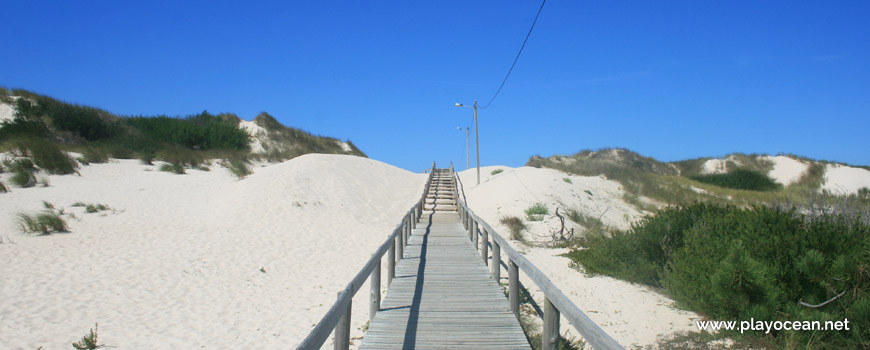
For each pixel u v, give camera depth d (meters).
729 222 8.60
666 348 6.33
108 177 19.89
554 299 4.30
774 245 7.23
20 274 9.13
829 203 12.31
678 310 7.97
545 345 4.68
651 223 10.59
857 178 34.66
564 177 26.55
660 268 9.61
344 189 22.66
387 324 6.20
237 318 7.89
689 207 10.87
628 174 30.03
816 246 7.18
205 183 20.53
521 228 17.42
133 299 8.41
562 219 16.22
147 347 6.55
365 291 9.70
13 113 25.31
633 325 7.30
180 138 29.83
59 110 26.45
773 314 6.43
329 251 13.15
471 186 29.33
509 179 26.25
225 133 32.44
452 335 5.78
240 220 15.71
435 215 20.48
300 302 8.91
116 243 11.90
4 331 6.70
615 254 10.66
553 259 12.38
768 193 30.77
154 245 12.00
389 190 26.98
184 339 6.89
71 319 7.34
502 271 11.06
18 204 14.77
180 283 9.45
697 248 8.34
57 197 16.03
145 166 22.94
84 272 9.58
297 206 18.28
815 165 37.69
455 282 8.49
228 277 10.11
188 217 15.55
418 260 10.48
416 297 7.50
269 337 7.13
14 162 18.77
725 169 40.50
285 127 41.97
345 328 4.57
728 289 6.78
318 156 28.27
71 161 20.16
